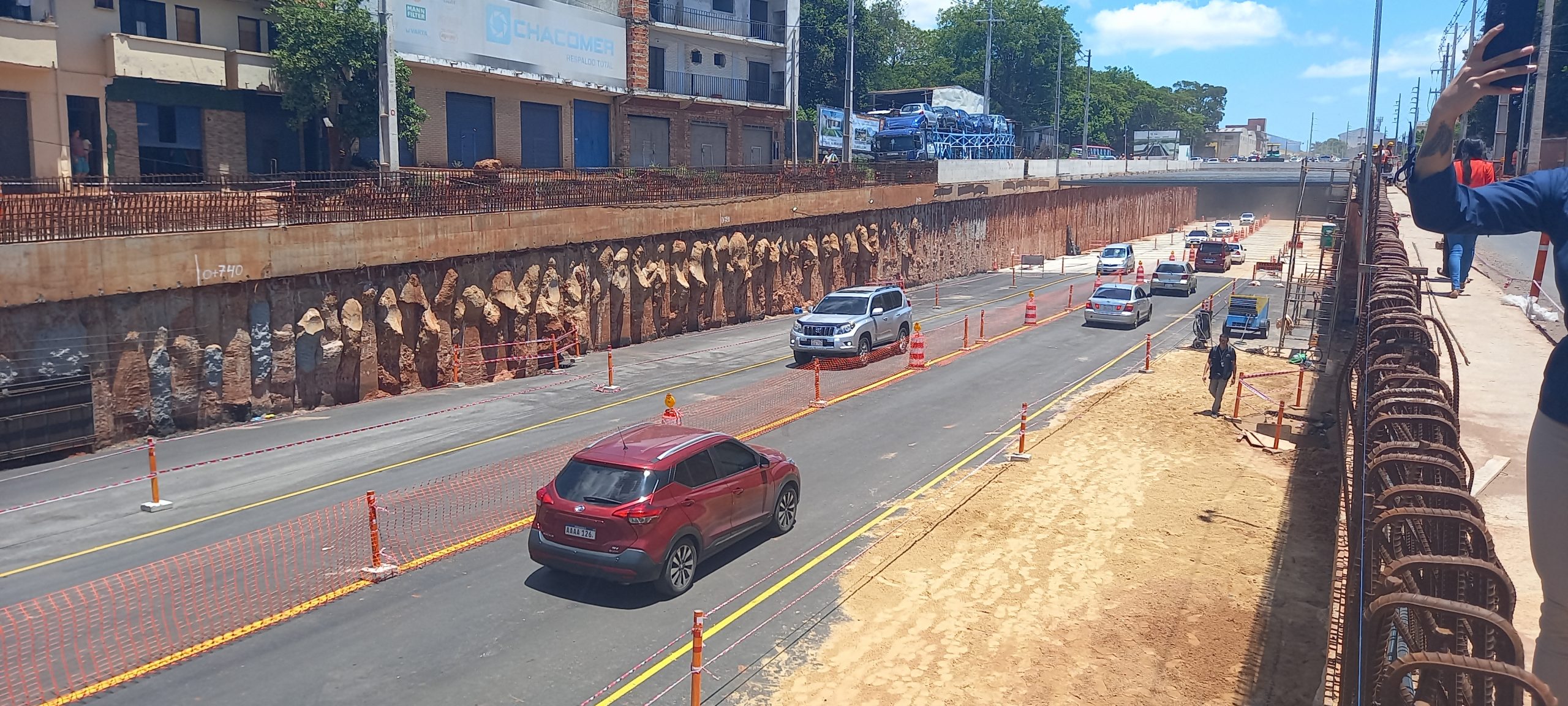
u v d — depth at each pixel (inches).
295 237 840.9
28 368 687.7
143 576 480.4
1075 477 674.8
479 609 449.4
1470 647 166.9
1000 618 450.9
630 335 1256.2
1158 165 3612.2
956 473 684.1
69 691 367.2
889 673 398.3
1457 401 252.8
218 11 1192.8
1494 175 430.6
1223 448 754.8
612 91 1657.2
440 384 986.1
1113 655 414.9
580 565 453.1
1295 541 551.8
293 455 710.5
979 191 2175.2
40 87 1019.9
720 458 509.7
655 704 369.1
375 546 484.1
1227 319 1262.3
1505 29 104.0
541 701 369.1
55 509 586.6
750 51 2003.0
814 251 1631.4
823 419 837.8
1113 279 2032.5
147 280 743.7
